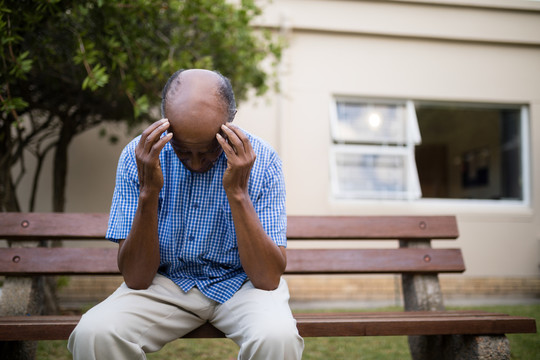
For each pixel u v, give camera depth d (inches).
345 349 117.0
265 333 56.4
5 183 140.3
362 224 94.5
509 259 216.2
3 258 84.0
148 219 59.2
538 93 226.8
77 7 116.4
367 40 217.9
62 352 109.4
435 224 96.4
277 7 210.2
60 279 170.4
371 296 203.9
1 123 140.0
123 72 126.3
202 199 64.9
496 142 227.5
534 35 225.3
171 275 67.0
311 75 213.5
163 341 64.2
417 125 221.9
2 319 69.0
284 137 209.3
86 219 87.4
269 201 66.0
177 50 148.4
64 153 168.7
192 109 55.4
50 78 141.5
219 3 134.3
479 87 223.6
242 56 152.3
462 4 219.8
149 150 56.9
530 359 105.7
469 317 73.2
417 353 92.4
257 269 61.9
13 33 103.1
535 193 221.9
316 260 91.7
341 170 215.3
